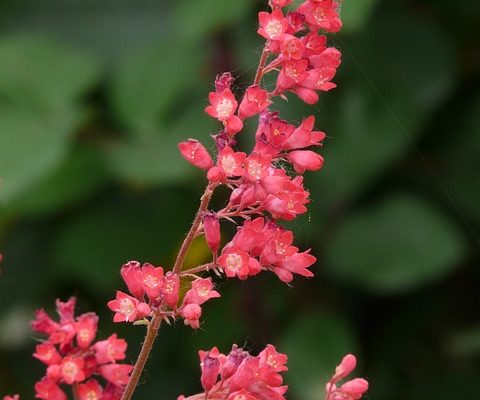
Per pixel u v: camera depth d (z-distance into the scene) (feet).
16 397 3.46
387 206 4.68
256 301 4.81
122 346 3.40
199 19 4.24
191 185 4.61
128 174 4.33
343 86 4.77
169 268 4.52
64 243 4.78
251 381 3.37
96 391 3.39
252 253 3.36
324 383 4.51
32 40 4.68
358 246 4.62
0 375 4.85
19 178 4.20
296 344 4.61
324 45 3.32
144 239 4.76
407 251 4.59
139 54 4.74
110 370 3.40
